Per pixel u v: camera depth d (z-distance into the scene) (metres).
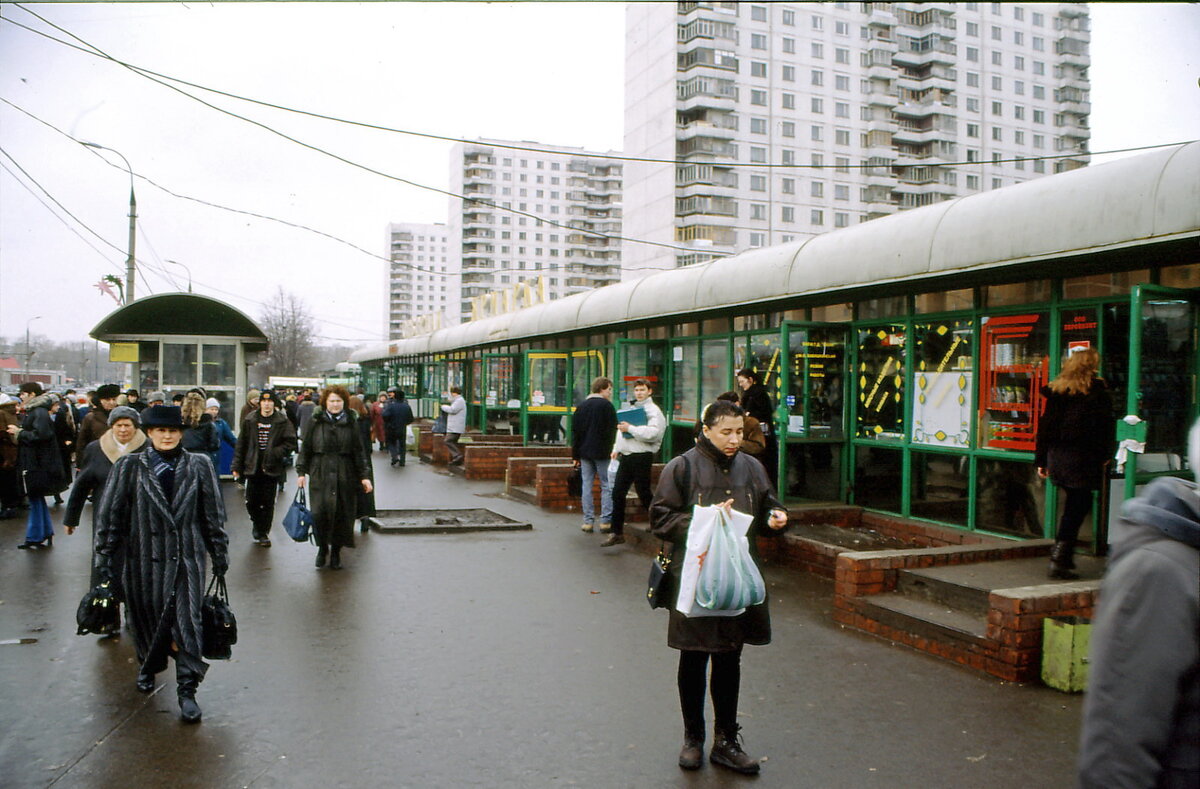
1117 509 7.10
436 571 8.34
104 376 96.31
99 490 5.85
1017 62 84.88
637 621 6.67
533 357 19.48
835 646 6.05
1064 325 7.78
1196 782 1.85
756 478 4.28
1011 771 4.09
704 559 3.88
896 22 81.56
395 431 20.16
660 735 4.50
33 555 9.04
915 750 4.32
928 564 6.81
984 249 7.27
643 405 9.77
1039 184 7.04
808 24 78.94
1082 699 5.04
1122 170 6.32
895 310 9.66
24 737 4.37
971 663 5.58
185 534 4.75
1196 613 1.88
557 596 7.42
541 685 5.22
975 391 8.61
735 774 4.05
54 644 5.95
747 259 11.03
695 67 75.75
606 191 149.88
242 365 17.50
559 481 12.74
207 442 10.30
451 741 4.38
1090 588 5.57
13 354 88.12
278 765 4.08
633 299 13.91
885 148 80.50
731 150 76.75
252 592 7.46
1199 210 5.71
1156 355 6.63
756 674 5.46
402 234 170.00
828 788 3.92
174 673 5.38
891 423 9.69
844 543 8.52
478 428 24.64
